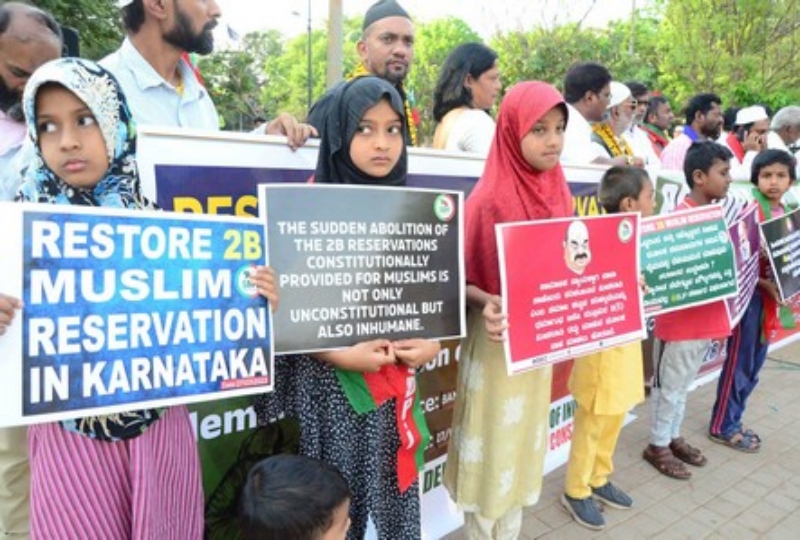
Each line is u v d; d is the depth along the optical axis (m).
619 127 5.03
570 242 2.21
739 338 3.71
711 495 3.29
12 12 1.99
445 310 1.95
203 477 2.09
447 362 2.93
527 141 2.13
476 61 3.51
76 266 1.39
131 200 1.54
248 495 1.55
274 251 1.71
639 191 2.91
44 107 1.39
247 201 2.07
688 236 3.11
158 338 1.49
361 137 1.85
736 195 4.49
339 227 1.78
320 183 1.90
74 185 1.44
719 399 3.86
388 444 1.96
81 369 1.40
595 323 2.30
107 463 1.50
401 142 1.93
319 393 1.86
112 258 1.43
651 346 4.56
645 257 3.00
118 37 11.80
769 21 15.34
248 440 2.08
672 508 3.17
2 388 1.33
